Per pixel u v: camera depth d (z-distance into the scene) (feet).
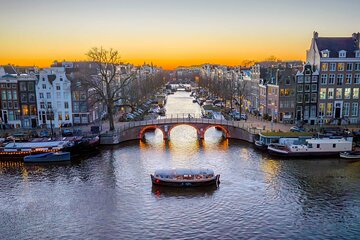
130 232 127.65
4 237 126.31
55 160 208.64
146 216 139.54
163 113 392.27
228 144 248.32
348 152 207.82
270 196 155.43
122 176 183.42
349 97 281.95
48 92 280.31
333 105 282.56
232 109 373.20
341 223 131.75
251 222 133.18
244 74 423.64
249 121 292.20
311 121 282.97
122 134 256.32
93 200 155.02
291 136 223.30
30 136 246.27
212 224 132.26
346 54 275.59
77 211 144.87
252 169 190.29
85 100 283.59
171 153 225.76
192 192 161.58
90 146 228.22
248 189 163.32
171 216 139.13
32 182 176.86
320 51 274.98
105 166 199.93
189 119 270.87
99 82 324.60
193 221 134.82
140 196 158.40
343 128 252.21
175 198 155.63
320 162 201.57
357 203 147.43
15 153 216.54
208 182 166.61
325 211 140.97
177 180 165.78
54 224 134.82
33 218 139.74
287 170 187.73
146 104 453.99
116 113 367.66
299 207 144.56
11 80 276.21
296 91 280.92
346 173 182.50
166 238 122.83
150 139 269.03
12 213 144.25
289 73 283.18
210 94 606.96
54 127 283.18
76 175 185.88
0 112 281.74
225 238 122.21
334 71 277.23
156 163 204.33
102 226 132.46
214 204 149.07
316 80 279.69
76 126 281.54
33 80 277.64
